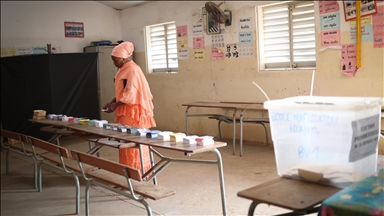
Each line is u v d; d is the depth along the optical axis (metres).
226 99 6.87
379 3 4.82
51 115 5.43
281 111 1.86
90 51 8.45
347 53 5.21
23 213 3.90
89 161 3.32
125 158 4.19
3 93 7.39
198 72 7.29
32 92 7.00
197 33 7.21
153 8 8.14
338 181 1.73
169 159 3.49
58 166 4.33
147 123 4.26
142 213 3.68
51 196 4.36
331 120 1.71
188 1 7.31
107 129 4.16
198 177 4.64
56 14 8.32
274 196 1.68
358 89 5.15
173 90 7.88
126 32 8.89
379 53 4.89
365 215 1.44
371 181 1.67
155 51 8.45
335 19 5.29
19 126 7.24
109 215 3.68
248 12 6.34
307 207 1.56
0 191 4.66
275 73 6.08
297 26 5.91
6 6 7.82
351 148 1.67
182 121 7.79
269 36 6.29
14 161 6.18
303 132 1.81
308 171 1.80
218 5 6.64
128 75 4.13
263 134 6.34
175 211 3.65
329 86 5.46
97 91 7.34
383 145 5.03
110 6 8.90
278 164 1.92
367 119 1.74
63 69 6.90
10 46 7.89
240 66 6.57
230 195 3.97
